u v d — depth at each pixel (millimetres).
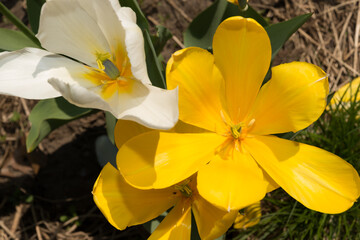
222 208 299
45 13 320
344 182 316
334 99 444
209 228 326
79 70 341
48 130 401
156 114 310
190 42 421
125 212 333
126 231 472
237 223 423
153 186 320
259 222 440
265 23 408
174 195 350
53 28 328
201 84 330
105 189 329
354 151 445
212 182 314
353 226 441
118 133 333
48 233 474
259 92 337
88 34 335
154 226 382
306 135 449
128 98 325
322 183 319
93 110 407
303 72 316
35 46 417
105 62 328
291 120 326
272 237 451
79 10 324
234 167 327
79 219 477
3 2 526
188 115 335
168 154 328
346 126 438
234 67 333
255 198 303
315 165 323
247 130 345
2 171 477
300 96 318
